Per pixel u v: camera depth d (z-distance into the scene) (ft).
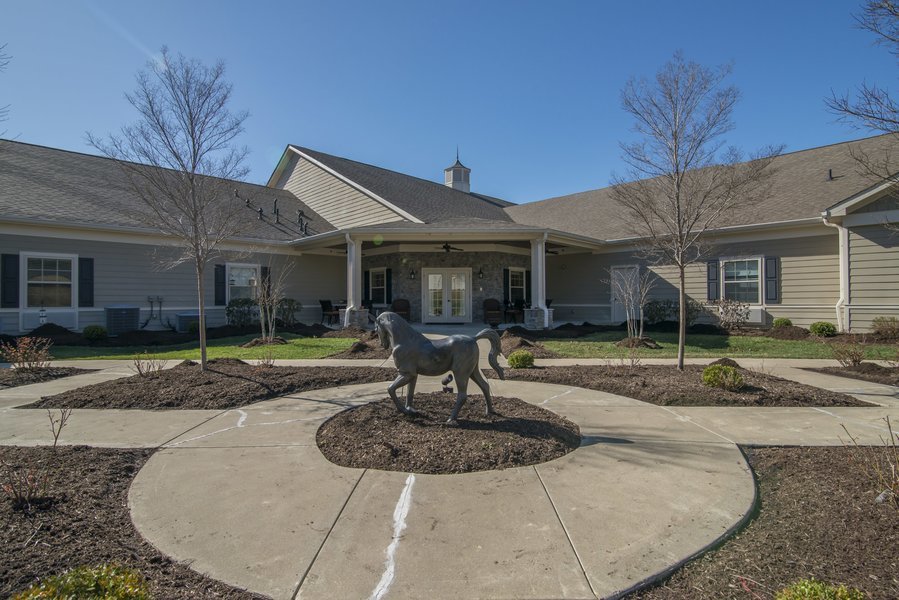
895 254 39.29
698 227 39.58
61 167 53.01
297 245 57.98
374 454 13.60
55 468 12.82
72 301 44.80
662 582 8.05
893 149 46.16
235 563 8.54
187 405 19.79
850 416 18.02
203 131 26.63
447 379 21.22
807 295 45.44
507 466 12.91
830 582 7.89
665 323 52.65
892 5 18.97
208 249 27.84
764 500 11.10
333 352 35.99
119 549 8.99
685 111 26.71
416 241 54.60
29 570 8.20
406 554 8.79
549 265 68.23
